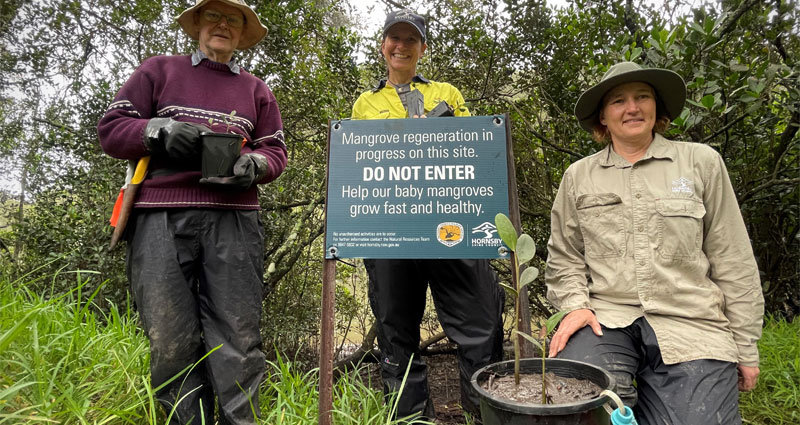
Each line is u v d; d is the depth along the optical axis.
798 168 3.38
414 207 1.94
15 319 2.04
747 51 3.40
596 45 3.91
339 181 1.98
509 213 1.91
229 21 1.99
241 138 1.76
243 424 1.77
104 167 4.10
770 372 2.67
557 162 4.39
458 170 1.95
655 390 1.73
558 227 2.09
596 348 1.77
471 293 2.14
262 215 4.39
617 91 1.96
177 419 1.79
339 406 2.20
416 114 2.34
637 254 1.84
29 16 4.64
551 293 2.06
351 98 4.68
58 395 1.82
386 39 2.45
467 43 4.47
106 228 3.82
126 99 1.81
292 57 4.58
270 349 4.65
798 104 2.91
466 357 2.17
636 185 1.89
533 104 4.60
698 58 2.86
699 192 1.83
